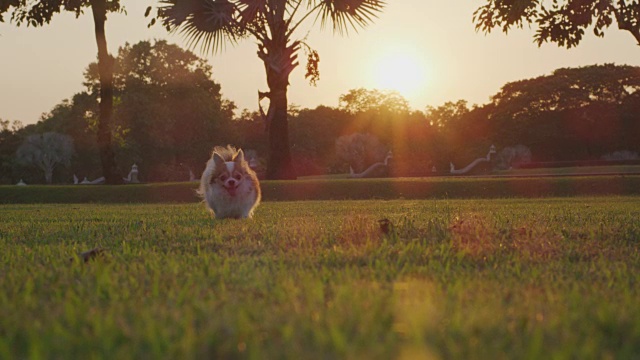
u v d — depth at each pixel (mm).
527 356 1948
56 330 2322
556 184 23484
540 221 8383
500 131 79875
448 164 81562
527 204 15164
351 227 6668
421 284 3479
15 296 3148
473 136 86562
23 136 76375
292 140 77750
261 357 1976
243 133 76562
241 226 7934
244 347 2082
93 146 65938
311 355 1982
